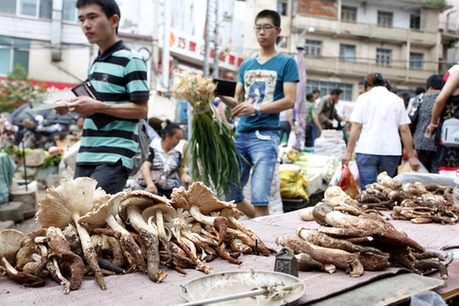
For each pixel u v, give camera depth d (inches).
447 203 142.9
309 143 409.7
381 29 1199.6
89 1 126.4
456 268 87.9
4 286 71.9
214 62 719.1
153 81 786.2
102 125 126.3
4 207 255.6
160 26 855.1
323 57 1097.4
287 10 1152.8
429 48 1250.0
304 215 131.5
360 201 154.1
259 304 63.1
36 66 849.5
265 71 175.9
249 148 175.3
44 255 73.6
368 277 75.7
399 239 81.2
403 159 267.4
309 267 80.1
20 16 836.0
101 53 133.0
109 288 70.5
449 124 180.5
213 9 722.8
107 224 81.0
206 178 169.0
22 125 538.0
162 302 65.2
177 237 86.1
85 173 127.6
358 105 201.5
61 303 64.5
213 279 71.3
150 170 211.5
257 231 117.1
